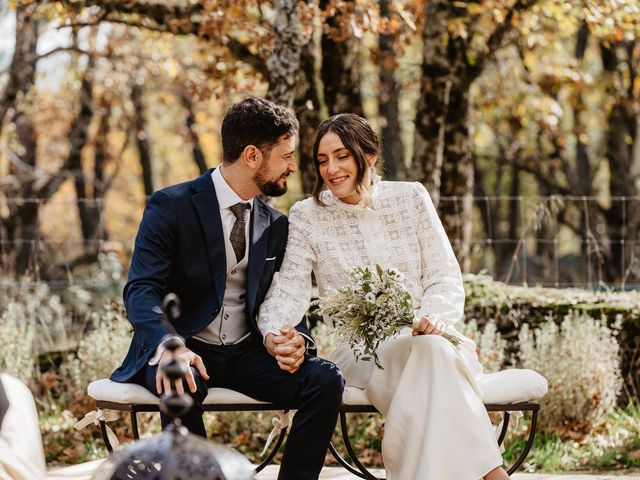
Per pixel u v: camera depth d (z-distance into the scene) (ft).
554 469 15.70
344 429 12.28
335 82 24.04
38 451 8.06
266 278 12.30
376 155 12.67
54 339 23.32
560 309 20.61
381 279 11.59
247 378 11.70
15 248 34.40
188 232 11.83
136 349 11.73
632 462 15.89
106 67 42.83
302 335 11.94
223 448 7.29
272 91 19.36
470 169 25.41
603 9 23.08
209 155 63.87
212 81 26.12
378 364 11.59
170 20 23.59
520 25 25.11
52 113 50.83
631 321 20.20
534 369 18.08
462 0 25.71
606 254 43.45
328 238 12.73
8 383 8.36
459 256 24.44
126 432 17.74
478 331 20.47
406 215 12.85
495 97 36.68
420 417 11.14
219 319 12.01
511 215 60.80
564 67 31.96
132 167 65.62
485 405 11.75
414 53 40.57
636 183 47.55
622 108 43.96
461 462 10.87
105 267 29.37
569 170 48.57
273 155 11.88
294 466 11.09
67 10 23.11
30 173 43.45
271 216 12.55
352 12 21.20
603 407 18.06
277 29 19.43
